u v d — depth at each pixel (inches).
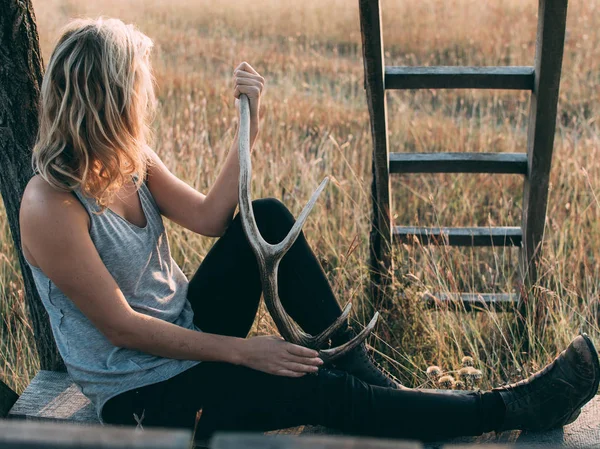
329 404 78.2
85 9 370.0
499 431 82.6
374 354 119.5
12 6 87.8
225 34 339.6
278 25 358.6
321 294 86.2
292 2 400.8
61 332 78.1
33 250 73.1
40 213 71.8
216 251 87.7
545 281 128.0
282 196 158.2
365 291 131.5
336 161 185.5
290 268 85.8
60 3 377.1
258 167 170.1
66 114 71.6
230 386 78.2
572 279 137.3
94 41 72.1
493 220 167.2
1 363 120.3
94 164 73.2
